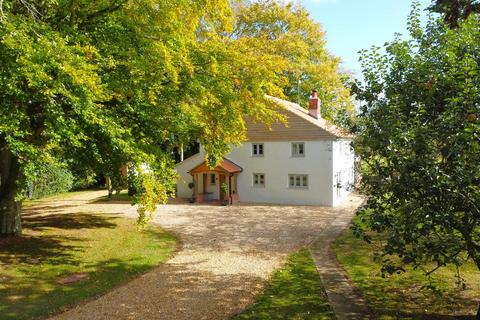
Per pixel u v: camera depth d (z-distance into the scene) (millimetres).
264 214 24406
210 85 14305
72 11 12211
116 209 26047
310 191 28078
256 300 10516
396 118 7230
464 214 6602
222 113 15203
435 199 6570
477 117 6285
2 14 9406
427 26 8727
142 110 13031
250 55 14953
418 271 12367
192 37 14109
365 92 8188
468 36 7301
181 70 13203
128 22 12523
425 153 6555
